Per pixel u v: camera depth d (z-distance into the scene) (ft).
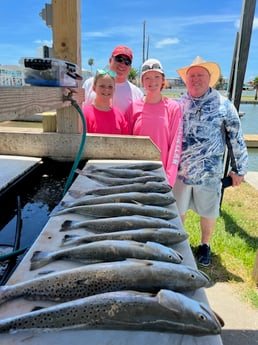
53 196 7.68
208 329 2.96
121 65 11.06
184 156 9.63
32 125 28.63
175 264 3.72
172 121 9.53
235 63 12.34
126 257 4.05
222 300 8.59
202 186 9.66
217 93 9.34
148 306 3.02
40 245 4.51
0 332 2.99
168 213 5.51
